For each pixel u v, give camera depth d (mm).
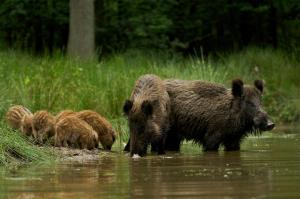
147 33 31688
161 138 13781
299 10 34344
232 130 14648
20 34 31828
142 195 8133
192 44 34625
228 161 11938
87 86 18203
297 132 19422
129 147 14078
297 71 26312
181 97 14859
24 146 12391
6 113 15289
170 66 21891
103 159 12555
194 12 34656
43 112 14164
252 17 34469
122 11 32375
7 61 21391
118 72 19922
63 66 19922
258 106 14578
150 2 32531
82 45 26750
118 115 17578
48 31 32312
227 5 33781
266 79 25312
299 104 23609
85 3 26828
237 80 14523
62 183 9297
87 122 14258
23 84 17547
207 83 15086
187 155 13438
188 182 9148
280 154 13109
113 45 32000
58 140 13852
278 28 34594
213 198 7777
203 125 14758
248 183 8945
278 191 8234
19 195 8336
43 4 31609
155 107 13773
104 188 8773
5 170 10867
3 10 31344
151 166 11289
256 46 30609
